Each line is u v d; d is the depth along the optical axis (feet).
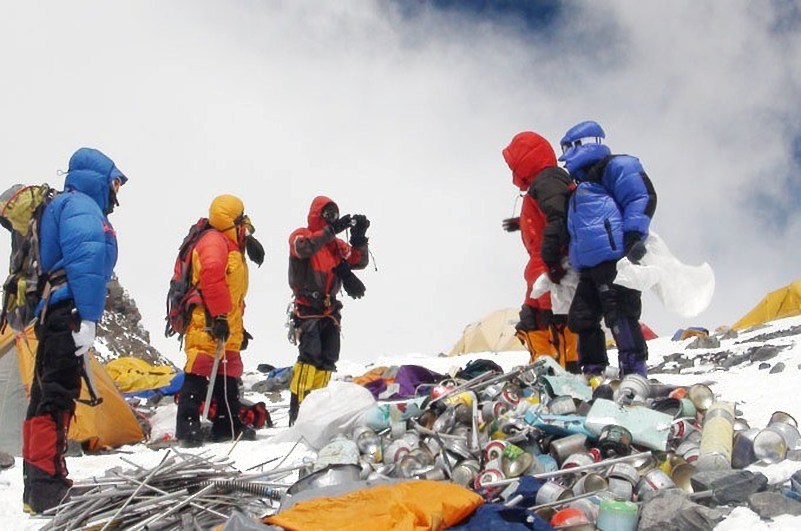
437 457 13.38
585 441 13.11
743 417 15.29
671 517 10.48
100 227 13.34
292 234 20.83
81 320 13.23
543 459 12.94
